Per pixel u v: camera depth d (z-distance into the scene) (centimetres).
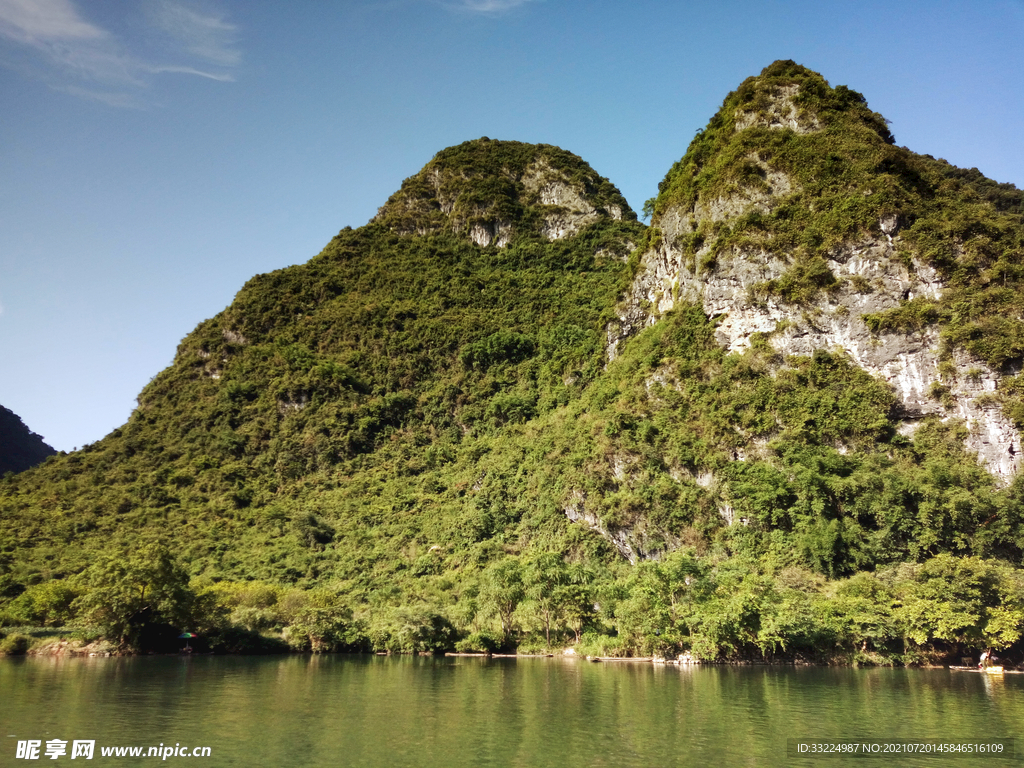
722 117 14425
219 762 3409
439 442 16112
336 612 8925
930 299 10400
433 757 3494
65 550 12356
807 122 13188
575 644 8456
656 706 4756
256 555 12425
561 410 14275
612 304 15350
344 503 14200
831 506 9144
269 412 16950
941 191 11825
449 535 12394
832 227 11294
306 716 4428
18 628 9056
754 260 11638
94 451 17338
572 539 10725
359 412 16600
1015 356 9531
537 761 3431
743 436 10288
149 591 8175
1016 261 10488
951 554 8162
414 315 19425
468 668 6969
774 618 7006
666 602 7762
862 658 7075
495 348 17438
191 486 15075
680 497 10006
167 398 18438
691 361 11625
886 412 9881
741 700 4978
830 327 10731
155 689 5438
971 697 5106
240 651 8512
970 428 9456
